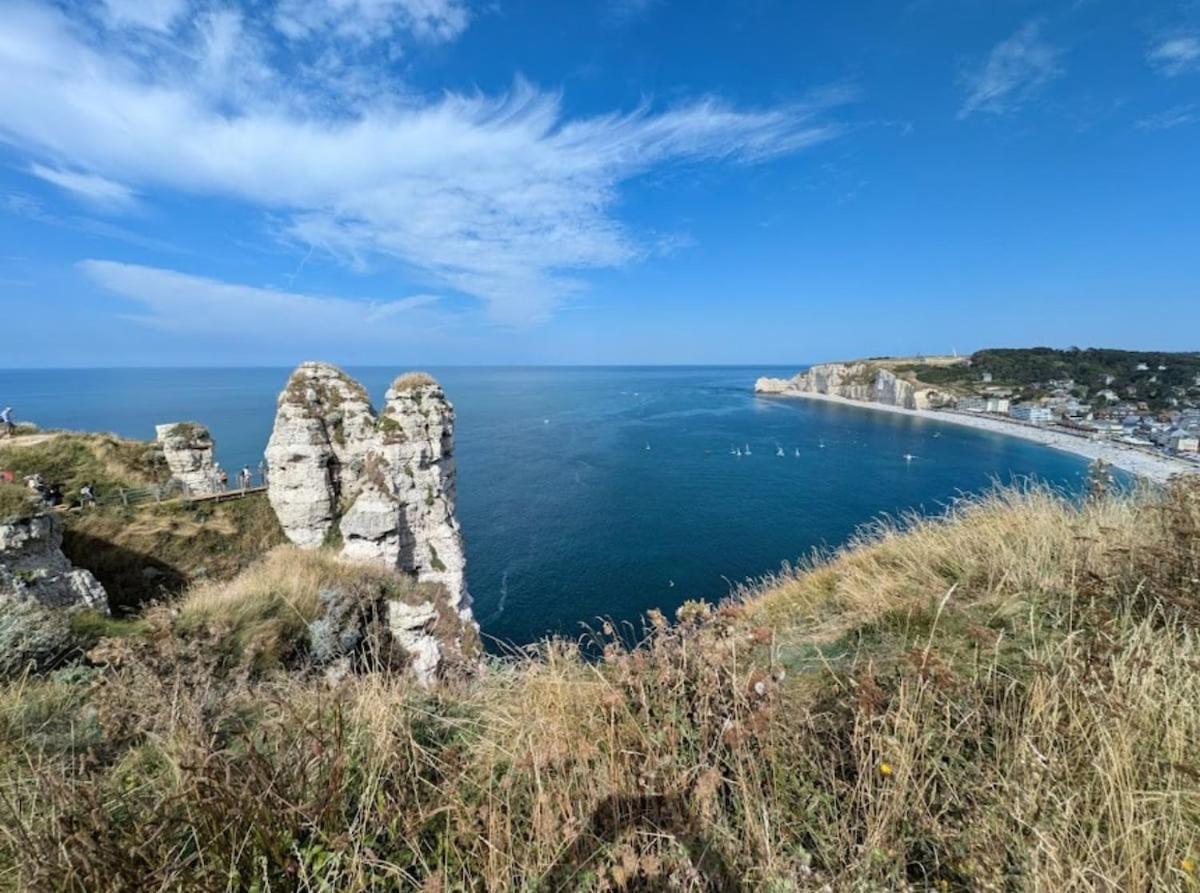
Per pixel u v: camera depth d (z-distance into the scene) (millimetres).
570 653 4199
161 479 23328
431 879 2377
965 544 6266
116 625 9695
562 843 2596
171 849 2443
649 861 2402
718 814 2689
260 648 10234
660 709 3387
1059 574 4996
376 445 20328
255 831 2537
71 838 2336
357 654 12227
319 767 3021
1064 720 2971
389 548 19594
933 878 2434
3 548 12055
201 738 3133
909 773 2627
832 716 3377
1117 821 2338
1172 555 4344
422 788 3156
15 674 6586
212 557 19656
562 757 3061
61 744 3900
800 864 2459
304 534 21094
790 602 6555
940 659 3586
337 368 23281
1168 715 2719
